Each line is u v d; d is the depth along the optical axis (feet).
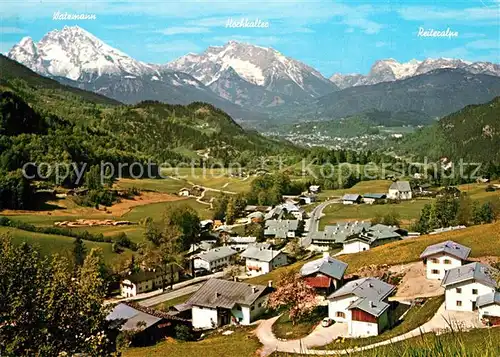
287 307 232.94
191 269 393.29
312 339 180.45
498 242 259.39
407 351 37.96
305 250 435.94
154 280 356.59
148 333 205.77
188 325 226.38
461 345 36.76
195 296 240.73
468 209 411.75
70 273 82.28
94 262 321.32
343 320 195.31
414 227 440.04
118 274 363.15
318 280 230.48
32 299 71.77
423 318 180.65
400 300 210.79
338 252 391.04
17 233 397.60
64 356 70.79
